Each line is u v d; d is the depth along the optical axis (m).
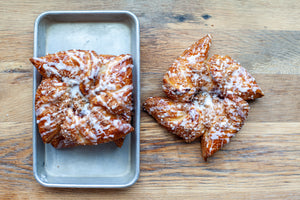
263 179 0.55
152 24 0.56
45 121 0.49
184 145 0.55
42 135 0.50
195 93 0.53
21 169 0.54
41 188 0.54
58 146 0.53
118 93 0.49
